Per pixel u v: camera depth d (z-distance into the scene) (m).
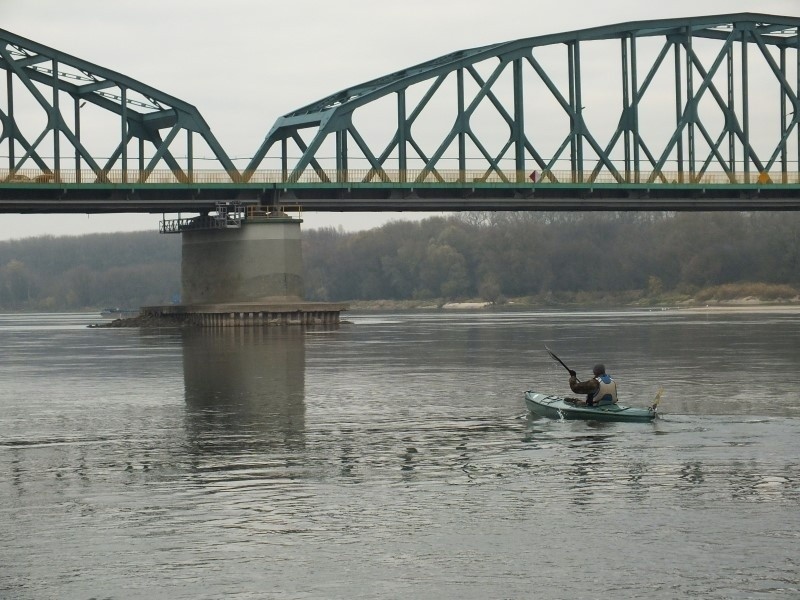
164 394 57.22
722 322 141.62
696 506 30.19
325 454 38.31
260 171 131.88
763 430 42.22
